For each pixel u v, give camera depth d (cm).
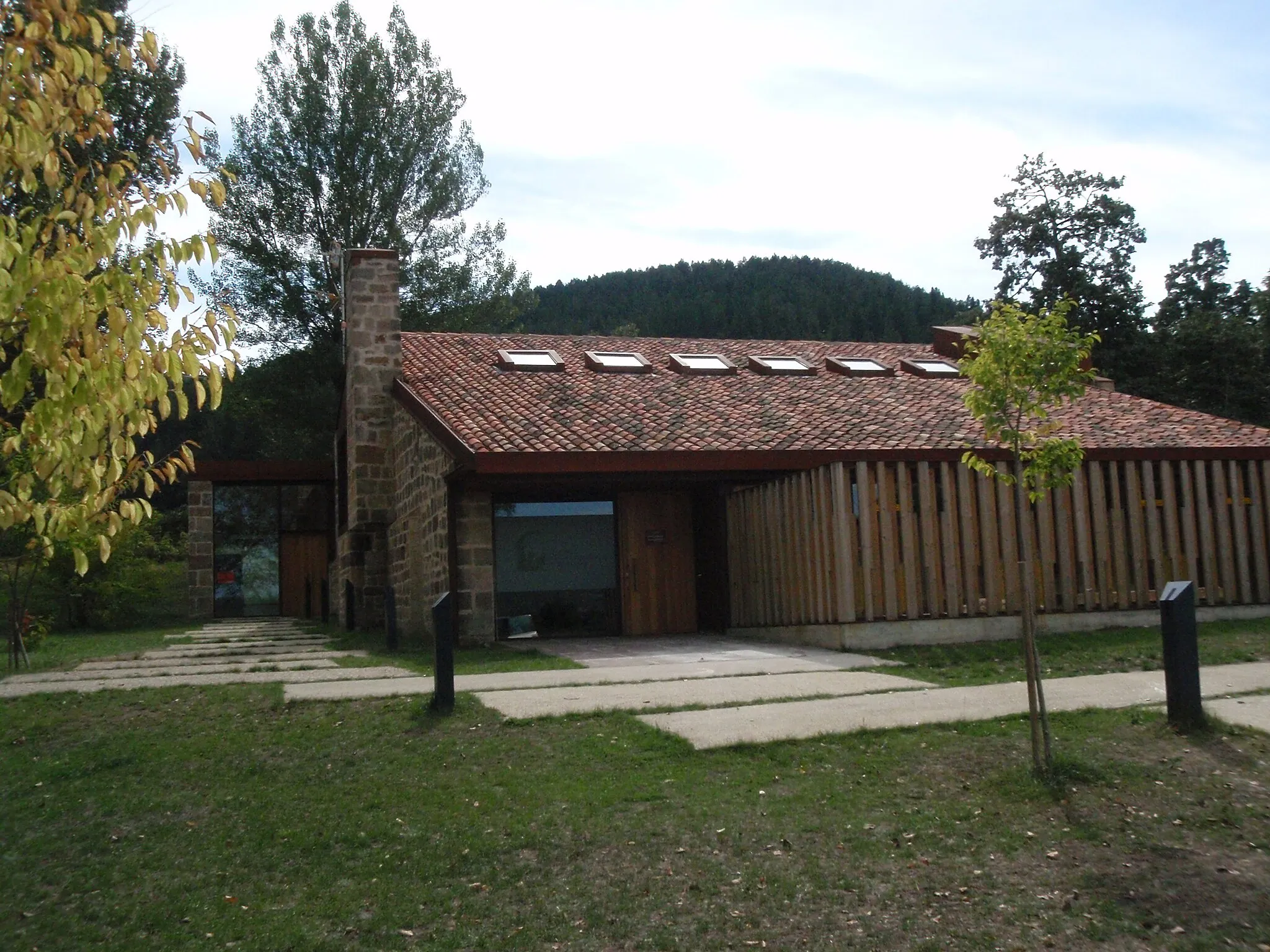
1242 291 3422
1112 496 1398
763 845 557
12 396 415
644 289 9362
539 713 816
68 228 492
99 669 1163
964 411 1689
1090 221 3089
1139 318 3045
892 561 1273
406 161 3328
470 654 1304
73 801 632
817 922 478
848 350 2130
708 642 1415
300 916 488
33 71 467
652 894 505
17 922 482
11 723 814
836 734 748
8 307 407
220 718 823
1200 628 1328
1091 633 1316
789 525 1378
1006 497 1330
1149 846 545
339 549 2267
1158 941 454
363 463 1856
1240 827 564
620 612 1574
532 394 1609
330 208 3284
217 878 528
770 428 1522
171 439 4584
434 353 1922
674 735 747
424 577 1634
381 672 1088
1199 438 1561
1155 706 813
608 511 1594
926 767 677
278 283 3278
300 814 608
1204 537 1457
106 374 438
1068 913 480
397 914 488
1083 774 641
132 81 1947
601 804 613
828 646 1269
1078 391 650
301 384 3388
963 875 520
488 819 596
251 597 2730
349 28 3312
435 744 741
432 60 3422
